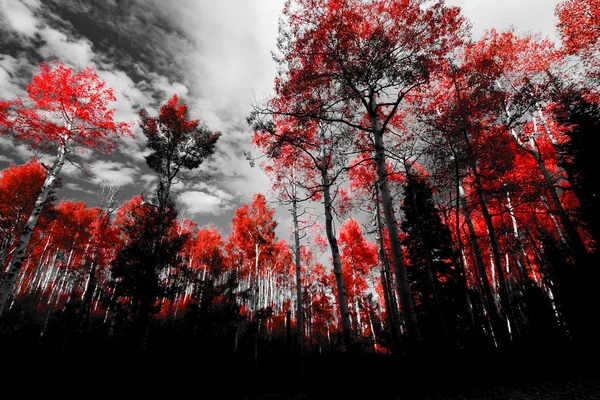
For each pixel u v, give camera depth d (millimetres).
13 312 16906
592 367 5832
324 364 6844
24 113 11148
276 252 27031
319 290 22484
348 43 7812
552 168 13898
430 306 12680
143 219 12500
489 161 9727
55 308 22250
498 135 9781
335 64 8367
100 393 8789
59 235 23688
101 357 12977
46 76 11625
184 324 16422
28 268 29141
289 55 8406
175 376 11211
